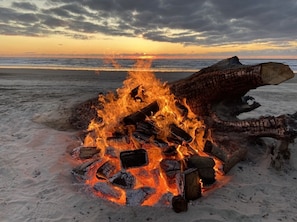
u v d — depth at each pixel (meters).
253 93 15.61
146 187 4.31
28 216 3.87
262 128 5.40
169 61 83.31
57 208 4.05
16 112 9.96
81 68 41.91
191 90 6.13
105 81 21.27
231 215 3.85
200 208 3.97
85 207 4.06
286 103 12.11
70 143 6.71
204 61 83.69
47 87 17.17
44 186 4.70
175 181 4.44
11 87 17.05
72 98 12.84
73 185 4.74
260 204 4.14
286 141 5.26
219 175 4.97
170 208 3.97
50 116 9.19
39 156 5.93
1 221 3.75
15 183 4.81
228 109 6.16
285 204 4.16
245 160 5.61
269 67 5.05
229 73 5.50
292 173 5.18
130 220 3.75
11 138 7.13
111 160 4.90
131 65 58.59
